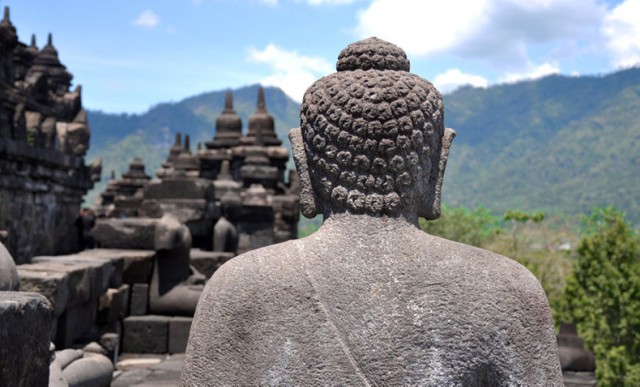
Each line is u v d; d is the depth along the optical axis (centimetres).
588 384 793
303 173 239
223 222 1353
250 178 2272
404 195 228
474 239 2070
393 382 206
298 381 208
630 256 1348
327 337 210
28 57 2162
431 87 238
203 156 2705
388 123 223
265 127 2697
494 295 212
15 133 1295
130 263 895
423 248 221
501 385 208
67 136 1698
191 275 934
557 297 1612
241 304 215
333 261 219
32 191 1409
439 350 208
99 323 775
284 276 217
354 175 226
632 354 1286
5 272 421
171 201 1345
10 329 338
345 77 231
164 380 725
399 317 210
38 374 371
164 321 875
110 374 588
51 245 1556
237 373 213
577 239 1986
